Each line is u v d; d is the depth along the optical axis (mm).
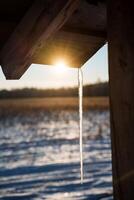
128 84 1201
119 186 1227
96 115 157500
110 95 1299
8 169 47125
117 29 1260
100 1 1928
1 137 96062
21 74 2182
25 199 29547
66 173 43062
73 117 169500
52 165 50188
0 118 162000
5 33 1975
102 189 32281
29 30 1783
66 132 107750
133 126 1174
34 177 40500
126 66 1213
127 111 1207
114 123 1271
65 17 1630
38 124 143000
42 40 1771
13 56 1971
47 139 87812
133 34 1186
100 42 2291
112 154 1282
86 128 114938
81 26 2141
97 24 2127
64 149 69875
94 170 44938
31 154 62625
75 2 1533
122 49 1233
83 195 30094
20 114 173375
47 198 29594
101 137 89875
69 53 2381
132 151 1177
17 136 98000
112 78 1287
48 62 2408
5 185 36094
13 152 65438
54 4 1574
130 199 1171
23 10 1857
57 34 2172
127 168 1194
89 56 2424
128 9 1210
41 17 1688
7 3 1805
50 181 37656
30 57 1944
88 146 72875
